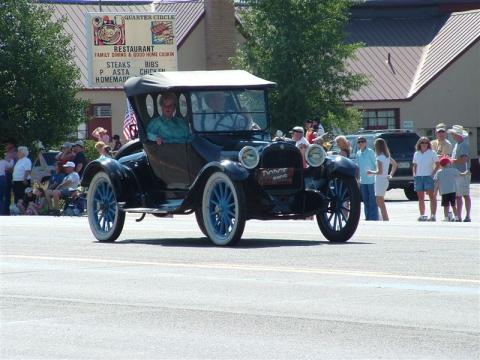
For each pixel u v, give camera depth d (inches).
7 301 699.4
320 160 1053.2
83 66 3380.9
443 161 1520.7
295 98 3063.5
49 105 2404.0
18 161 1959.9
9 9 2378.2
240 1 3373.5
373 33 3875.5
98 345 552.1
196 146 1085.1
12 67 2367.1
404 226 1259.8
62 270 858.1
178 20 3553.2
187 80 1112.2
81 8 3553.2
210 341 556.7
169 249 1013.2
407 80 3705.7
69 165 1871.3
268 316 623.5
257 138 1103.6
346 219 1051.3
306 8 3085.6
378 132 2472.9
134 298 701.3
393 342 544.7
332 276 781.3
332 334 568.1
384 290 709.3
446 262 850.1
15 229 1325.0
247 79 1123.9
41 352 538.3
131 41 3051.2
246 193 1010.7
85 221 1525.6
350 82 3134.8
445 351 521.7
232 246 1021.8
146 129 1143.6
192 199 1048.2
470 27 3767.2
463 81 3690.9
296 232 1195.3
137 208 1107.9
